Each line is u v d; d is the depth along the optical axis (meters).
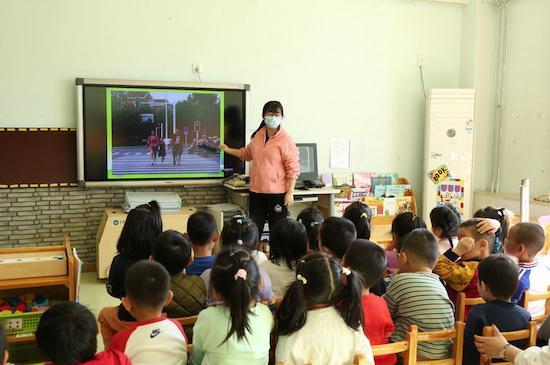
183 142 5.29
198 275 2.72
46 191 4.97
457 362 2.24
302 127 5.80
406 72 6.21
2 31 4.70
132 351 1.88
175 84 5.18
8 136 4.80
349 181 6.02
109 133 5.02
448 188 6.08
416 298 2.38
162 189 5.37
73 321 1.64
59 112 4.93
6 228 4.89
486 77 6.32
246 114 5.47
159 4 5.14
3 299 3.02
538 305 2.94
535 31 5.79
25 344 2.94
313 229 3.14
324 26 5.78
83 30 4.93
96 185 5.02
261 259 2.91
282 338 1.99
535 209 5.48
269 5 5.53
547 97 5.66
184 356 1.96
